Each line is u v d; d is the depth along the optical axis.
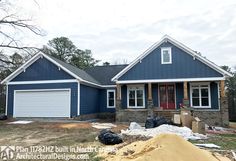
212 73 18.45
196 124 12.59
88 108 21.94
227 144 9.82
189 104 19.05
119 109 19.88
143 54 19.92
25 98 20.81
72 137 11.18
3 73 22.47
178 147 6.37
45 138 11.04
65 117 19.81
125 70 20.19
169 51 19.59
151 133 11.23
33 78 20.86
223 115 17.52
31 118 20.28
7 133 12.76
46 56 20.53
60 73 20.34
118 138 9.27
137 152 6.64
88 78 23.16
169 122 14.24
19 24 18.20
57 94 20.23
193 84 19.88
